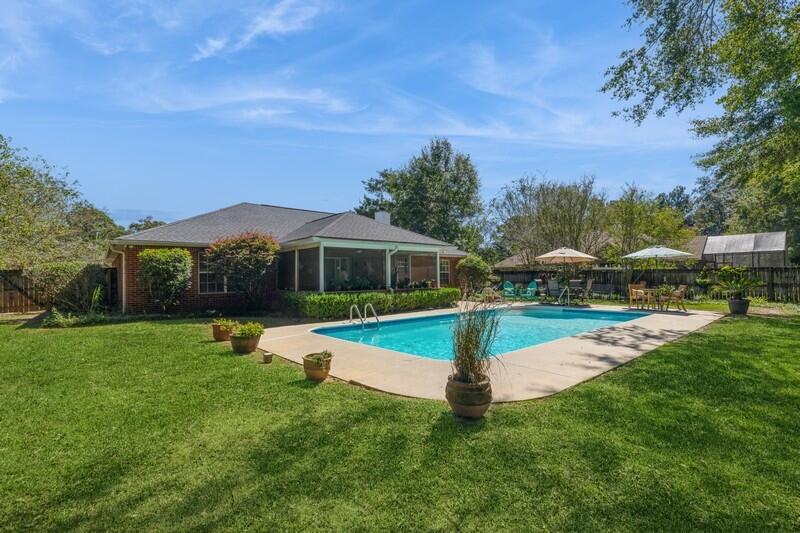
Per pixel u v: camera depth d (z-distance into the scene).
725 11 8.93
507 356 7.09
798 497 2.82
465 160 34.81
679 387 5.27
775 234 27.17
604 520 2.60
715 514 2.64
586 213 24.75
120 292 14.59
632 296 16.05
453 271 24.66
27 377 5.96
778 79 9.09
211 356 7.29
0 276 15.23
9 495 2.95
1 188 13.58
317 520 2.63
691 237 23.70
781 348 7.51
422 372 6.16
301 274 15.42
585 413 4.36
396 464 3.31
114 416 4.43
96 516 2.70
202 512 2.72
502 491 2.92
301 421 4.23
